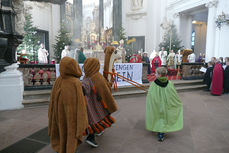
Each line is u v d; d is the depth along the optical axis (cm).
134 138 286
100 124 235
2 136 288
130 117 392
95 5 1848
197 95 638
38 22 1456
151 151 244
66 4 1669
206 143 269
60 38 1426
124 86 612
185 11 1568
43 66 552
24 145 258
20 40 497
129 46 1636
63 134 183
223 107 482
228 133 308
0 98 436
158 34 1789
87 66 237
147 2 1791
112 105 244
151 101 277
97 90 235
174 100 277
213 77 639
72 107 179
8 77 442
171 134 304
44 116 391
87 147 254
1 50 443
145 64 669
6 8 454
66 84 182
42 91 523
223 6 1129
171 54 949
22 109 444
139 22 1852
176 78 848
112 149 248
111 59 310
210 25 1222
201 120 376
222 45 1130
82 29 1600
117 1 1720
